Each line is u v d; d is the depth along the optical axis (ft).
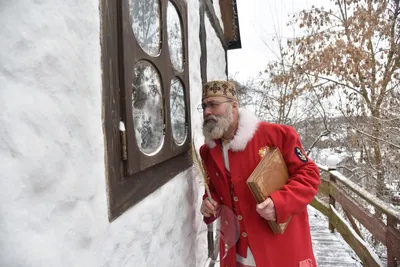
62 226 2.08
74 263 2.18
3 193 1.62
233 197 4.66
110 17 2.88
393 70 21.38
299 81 25.58
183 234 5.19
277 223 4.10
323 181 13.57
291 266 4.46
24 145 1.77
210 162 5.02
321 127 33.83
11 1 1.74
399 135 18.24
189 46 7.22
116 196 2.90
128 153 3.06
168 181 4.55
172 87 4.80
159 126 4.10
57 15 2.10
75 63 2.30
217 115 4.47
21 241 1.70
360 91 22.24
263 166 4.21
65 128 2.15
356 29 20.97
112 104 2.87
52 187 1.99
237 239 4.60
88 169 2.43
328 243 11.57
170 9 4.81
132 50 3.22
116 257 2.86
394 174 19.69
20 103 1.76
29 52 1.84
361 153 23.11
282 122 29.35
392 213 6.79
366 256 8.95
